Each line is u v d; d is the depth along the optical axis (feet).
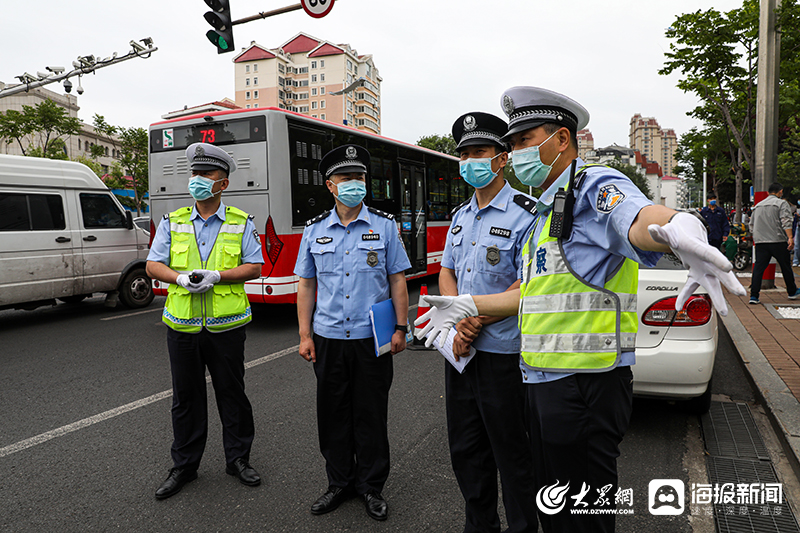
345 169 9.00
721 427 12.30
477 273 7.61
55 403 14.33
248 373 16.93
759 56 30.17
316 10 27.09
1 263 22.99
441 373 16.83
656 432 12.13
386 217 9.57
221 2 28.27
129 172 112.37
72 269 25.80
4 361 18.54
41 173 24.82
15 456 11.18
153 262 10.11
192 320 9.64
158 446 11.65
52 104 86.12
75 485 9.96
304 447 11.55
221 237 10.08
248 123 22.68
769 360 16.25
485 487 7.60
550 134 5.62
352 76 293.02
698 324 11.66
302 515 8.95
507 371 7.09
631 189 4.70
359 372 9.07
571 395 5.22
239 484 10.02
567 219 5.20
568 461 5.28
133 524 8.68
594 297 5.16
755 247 25.90
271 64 279.90
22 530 8.53
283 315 26.81
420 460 10.93
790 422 11.57
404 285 9.58
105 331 23.34
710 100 41.32
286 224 22.72
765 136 29.94
